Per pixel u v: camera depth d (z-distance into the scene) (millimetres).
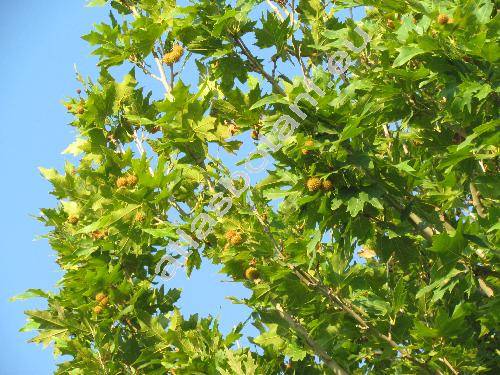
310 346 10641
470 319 10406
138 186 10977
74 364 12305
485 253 9555
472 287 9352
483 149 10102
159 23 11594
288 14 11375
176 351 11594
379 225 10117
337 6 11820
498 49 9383
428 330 9375
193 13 11188
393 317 10016
